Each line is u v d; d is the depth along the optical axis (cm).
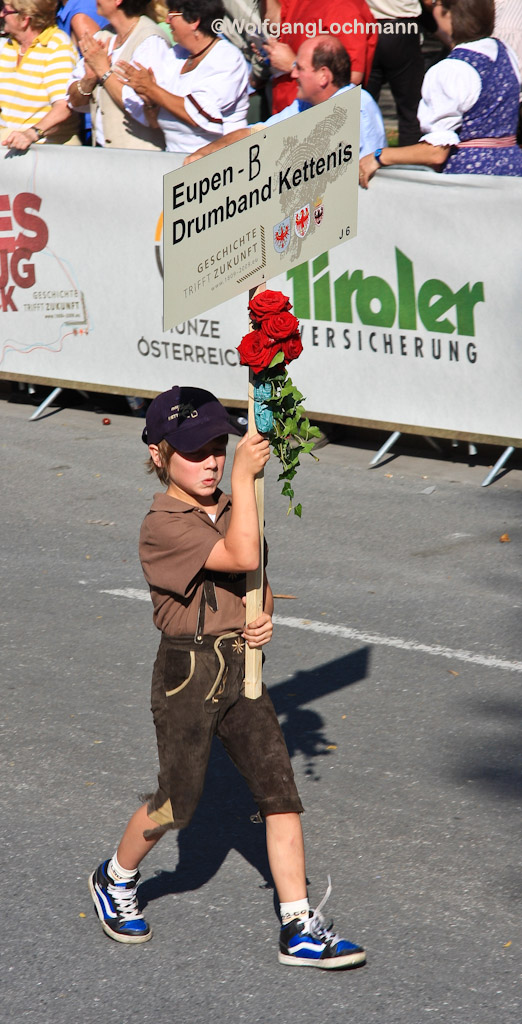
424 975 670
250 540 627
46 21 1758
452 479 1482
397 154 1430
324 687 1003
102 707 980
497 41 1462
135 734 937
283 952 680
